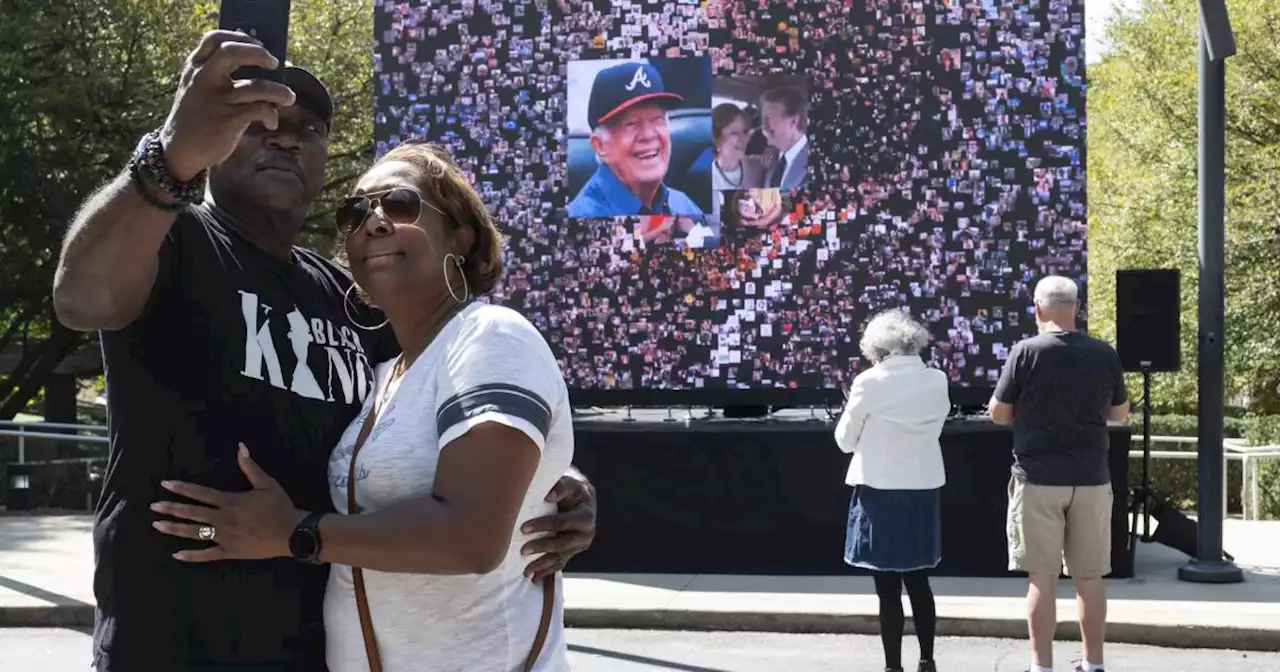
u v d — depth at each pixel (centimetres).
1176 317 935
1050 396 604
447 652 204
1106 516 606
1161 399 2011
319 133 257
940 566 920
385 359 270
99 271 201
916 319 963
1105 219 2248
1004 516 915
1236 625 750
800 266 971
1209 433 909
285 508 197
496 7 991
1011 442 916
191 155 186
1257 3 1839
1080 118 946
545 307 992
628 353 986
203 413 227
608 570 946
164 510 199
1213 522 909
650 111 979
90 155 1753
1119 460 906
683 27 975
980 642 762
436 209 217
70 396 2262
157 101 1789
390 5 998
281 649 226
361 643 212
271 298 243
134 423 227
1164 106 1950
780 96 970
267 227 250
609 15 981
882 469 632
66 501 1339
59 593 832
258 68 183
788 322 973
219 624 223
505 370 197
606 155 984
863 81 963
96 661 229
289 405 236
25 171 1627
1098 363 605
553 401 203
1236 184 1836
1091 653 607
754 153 972
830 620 791
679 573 938
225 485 227
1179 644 754
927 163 960
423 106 998
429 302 218
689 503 940
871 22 961
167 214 195
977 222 958
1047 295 616
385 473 204
